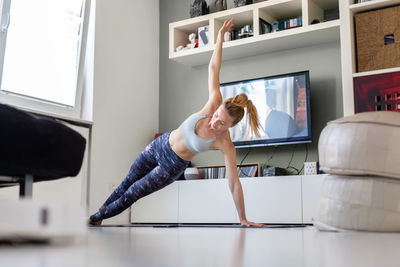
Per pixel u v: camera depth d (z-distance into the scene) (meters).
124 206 3.57
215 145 3.30
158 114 6.09
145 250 0.83
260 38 4.96
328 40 5.01
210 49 5.29
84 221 0.79
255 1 5.18
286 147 5.11
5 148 0.92
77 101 5.02
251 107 3.28
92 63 5.15
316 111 5.04
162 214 5.25
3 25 4.26
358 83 3.93
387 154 1.86
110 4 5.43
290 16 5.26
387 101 3.79
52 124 1.01
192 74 5.93
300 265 0.61
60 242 0.80
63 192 4.42
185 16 6.02
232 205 4.85
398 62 3.84
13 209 0.71
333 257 0.74
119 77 5.49
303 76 4.90
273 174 4.75
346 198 1.95
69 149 1.05
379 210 1.87
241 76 5.56
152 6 6.12
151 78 6.02
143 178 3.50
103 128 5.21
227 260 0.67
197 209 5.05
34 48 4.56
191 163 5.70
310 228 2.93
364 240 1.30
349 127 1.96
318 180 4.43
